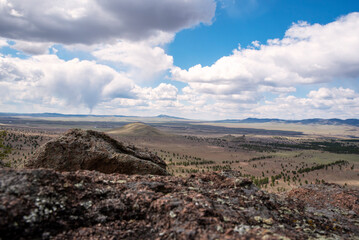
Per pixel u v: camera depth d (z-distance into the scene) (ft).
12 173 33.17
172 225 31.96
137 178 47.67
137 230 31.83
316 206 54.60
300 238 33.63
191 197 39.93
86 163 68.44
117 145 80.53
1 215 26.25
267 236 28.86
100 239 29.07
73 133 74.08
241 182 54.85
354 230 43.29
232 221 34.47
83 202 34.40
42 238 27.22
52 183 34.47
